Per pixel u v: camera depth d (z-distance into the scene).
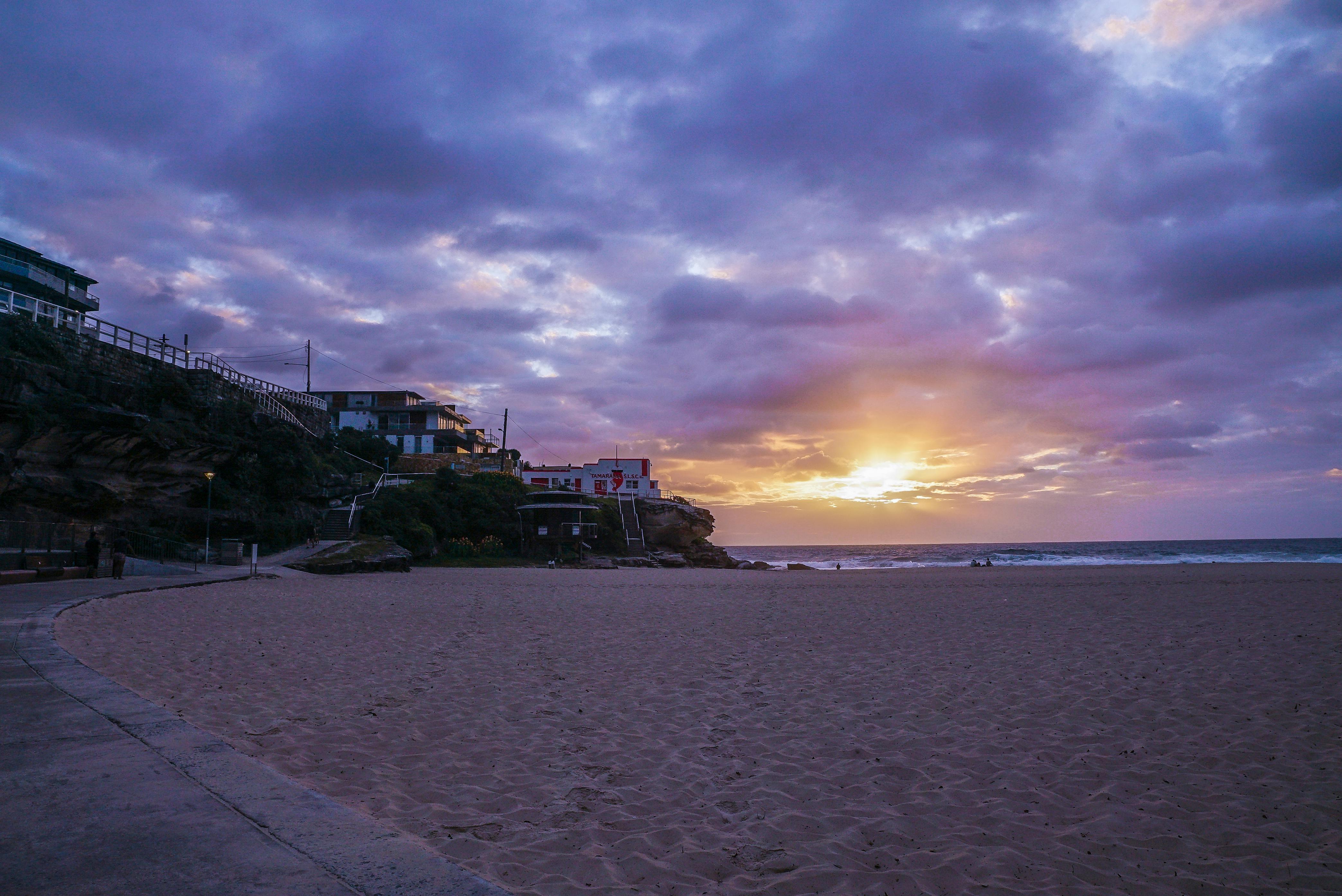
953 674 11.34
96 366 35.50
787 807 5.91
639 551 73.31
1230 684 10.31
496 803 5.89
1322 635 14.46
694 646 14.32
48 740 5.35
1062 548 197.50
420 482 64.75
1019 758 7.20
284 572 35.28
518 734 7.96
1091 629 16.22
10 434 29.03
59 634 13.34
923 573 48.03
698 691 10.23
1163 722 8.43
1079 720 8.55
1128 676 10.93
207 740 5.38
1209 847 5.20
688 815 5.70
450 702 9.40
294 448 46.38
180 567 31.67
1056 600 23.47
